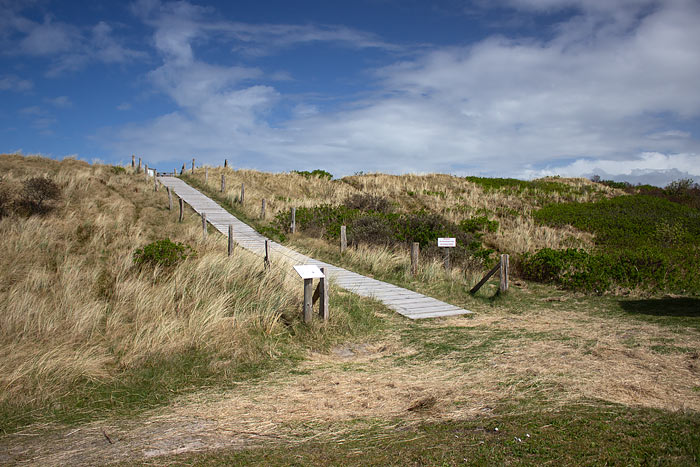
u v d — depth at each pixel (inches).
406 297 394.3
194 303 301.3
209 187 1072.8
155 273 357.4
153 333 242.5
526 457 111.7
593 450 113.3
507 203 1076.5
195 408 170.2
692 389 167.9
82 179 865.5
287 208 925.2
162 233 602.2
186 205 872.9
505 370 200.1
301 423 152.4
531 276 505.0
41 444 139.2
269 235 694.5
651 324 298.0
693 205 1114.7
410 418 151.3
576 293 429.7
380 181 1305.4
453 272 486.9
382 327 305.9
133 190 902.4
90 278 357.4
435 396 172.1
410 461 114.6
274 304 313.4
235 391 189.2
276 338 261.6
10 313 253.8
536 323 314.3
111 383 193.2
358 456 121.2
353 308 335.3
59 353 211.2
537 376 187.0
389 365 225.3
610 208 996.6
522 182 1389.0
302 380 202.8
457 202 1072.8
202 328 252.8
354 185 1318.9
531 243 687.1
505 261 413.4
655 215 941.2
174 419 159.3
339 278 459.8
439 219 684.7
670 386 171.3
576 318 331.6
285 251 579.5
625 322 310.2
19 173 876.6
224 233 687.1
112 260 425.1
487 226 762.8
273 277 371.2
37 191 641.6
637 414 138.0
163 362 216.7
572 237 756.6
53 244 472.1
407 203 1081.4
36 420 157.9
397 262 523.5
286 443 135.2
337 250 612.7
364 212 869.2
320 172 1449.3
